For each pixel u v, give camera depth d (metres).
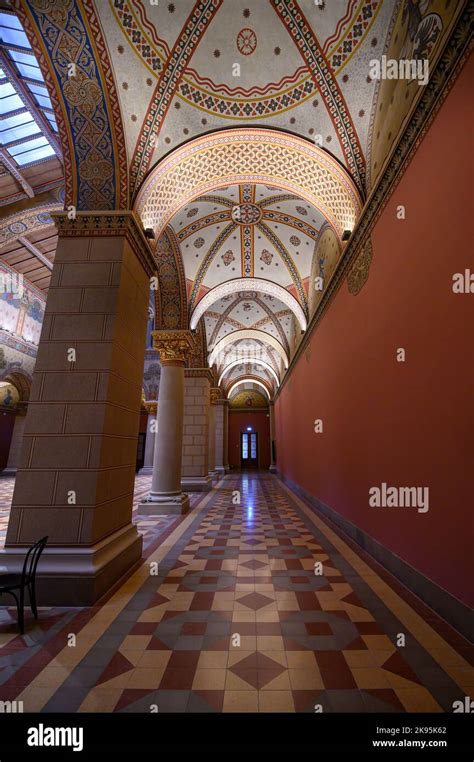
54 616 2.95
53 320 3.87
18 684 2.06
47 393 3.67
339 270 6.00
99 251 4.07
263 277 9.65
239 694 1.98
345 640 2.56
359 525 5.09
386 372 4.05
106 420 3.65
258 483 15.03
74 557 3.25
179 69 4.32
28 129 7.23
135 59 4.05
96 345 3.79
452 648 2.44
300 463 10.63
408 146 3.45
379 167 4.45
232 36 4.21
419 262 3.28
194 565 4.31
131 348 4.31
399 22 3.67
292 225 8.09
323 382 7.52
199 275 8.98
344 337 5.84
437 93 2.95
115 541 3.75
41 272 13.41
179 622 2.85
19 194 8.70
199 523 6.77
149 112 4.41
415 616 2.92
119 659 2.33
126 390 4.18
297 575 3.94
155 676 2.14
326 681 2.10
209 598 3.33
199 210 7.48
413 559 3.40
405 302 3.57
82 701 1.92
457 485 2.68
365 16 3.92
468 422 2.55
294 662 2.29
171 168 4.94
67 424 3.59
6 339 13.48
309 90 4.61
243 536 5.75
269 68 4.48
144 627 2.76
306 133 4.97
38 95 6.41
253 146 5.21
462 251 2.62
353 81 4.42
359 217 4.79
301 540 5.48
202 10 3.97
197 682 2.09
